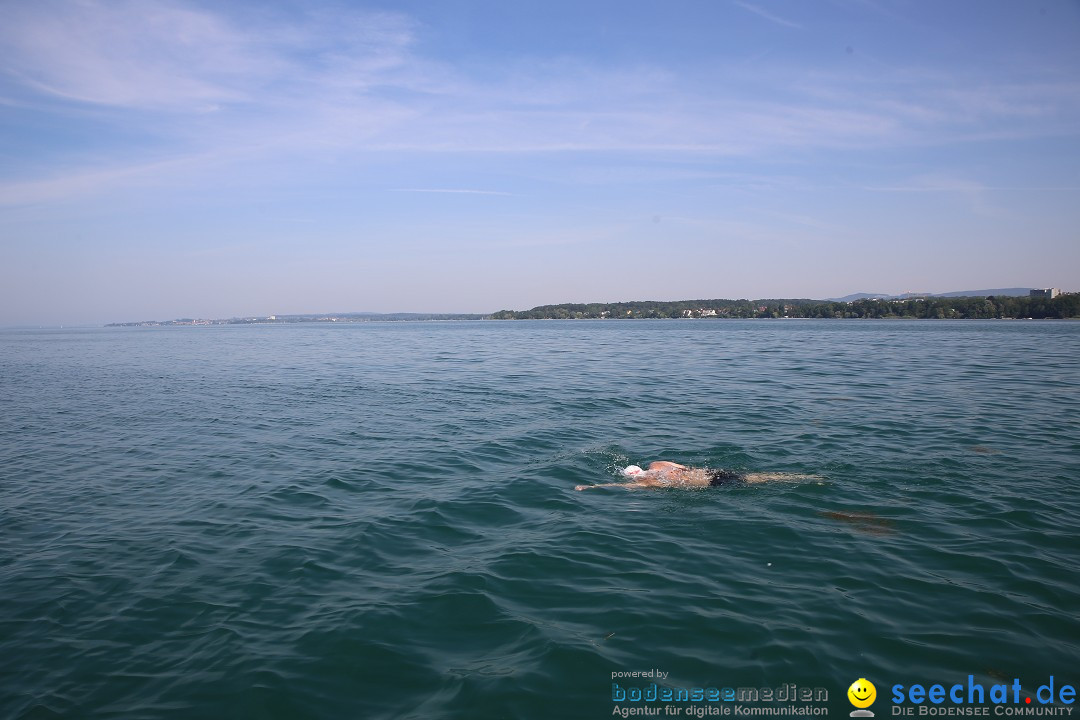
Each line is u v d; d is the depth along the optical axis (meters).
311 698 4.52
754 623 5.35
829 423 13.46
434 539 7.50
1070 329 67.50
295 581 6.43
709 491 9.12
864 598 5.75
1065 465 9.98
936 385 19.52
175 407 18.72
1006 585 5.95
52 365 36.97
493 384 22.03
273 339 72.38
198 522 8.32
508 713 4.29
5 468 11.52
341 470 10.73
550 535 7.50
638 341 48.97
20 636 5.46
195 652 5.16
